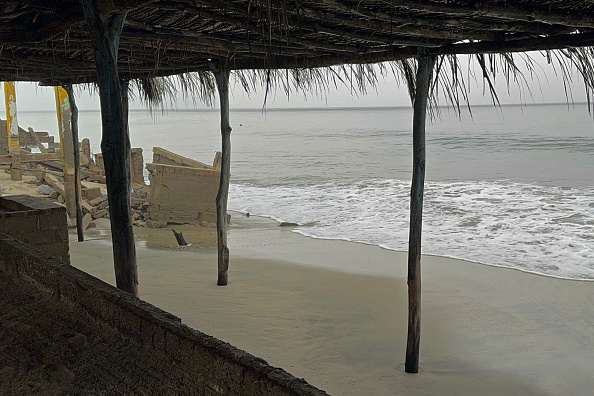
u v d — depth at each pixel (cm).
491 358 645
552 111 12438
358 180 2777
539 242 1340
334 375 565
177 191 1606
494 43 489
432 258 1181
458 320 770
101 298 297
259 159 4028
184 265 1041
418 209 569
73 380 260
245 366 202
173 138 7112
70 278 329
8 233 506
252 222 1733
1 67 782
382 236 1456
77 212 1345
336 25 496
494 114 11006
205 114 19650
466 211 1802
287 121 12506
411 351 580
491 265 1113
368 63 622
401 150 4553
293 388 180
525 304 858
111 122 399
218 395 213
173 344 239
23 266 392
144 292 829
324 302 801
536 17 397
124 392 243
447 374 586
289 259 1143
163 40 569
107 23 390
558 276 1032
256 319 719
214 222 1661
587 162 3186
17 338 312
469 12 395
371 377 565
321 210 1933
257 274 962
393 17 437
